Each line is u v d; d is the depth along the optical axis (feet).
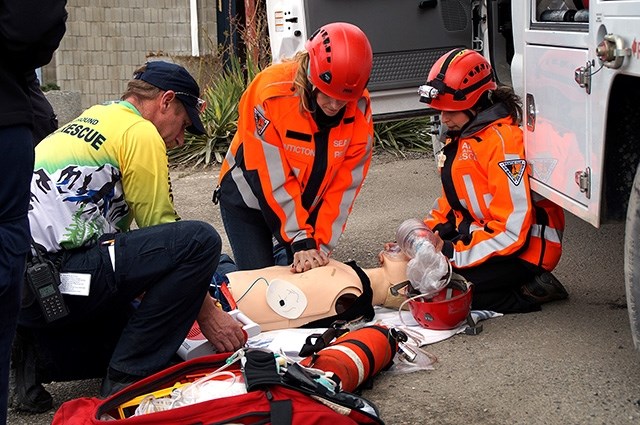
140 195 11.63
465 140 14.34
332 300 13.42
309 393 9.32
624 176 11.94
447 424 10.73
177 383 10.04
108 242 11.19
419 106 20.10
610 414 10.70
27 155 8.21
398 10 19.71
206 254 11.18
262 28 31.22
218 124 28.32
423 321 13.48
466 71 14.11
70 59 37.88
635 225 10.87
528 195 13.83
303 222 14.11
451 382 11.87
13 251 8.14
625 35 10.92
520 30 14.29
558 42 12.85
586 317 13.87
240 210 15.08
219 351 11.85
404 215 21.09
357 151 14.37
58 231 11.07
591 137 11.96
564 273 16.12
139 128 11.63
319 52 13.19
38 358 11.55
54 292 10.69
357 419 9.58
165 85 12.16
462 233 14.60
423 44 19.97
